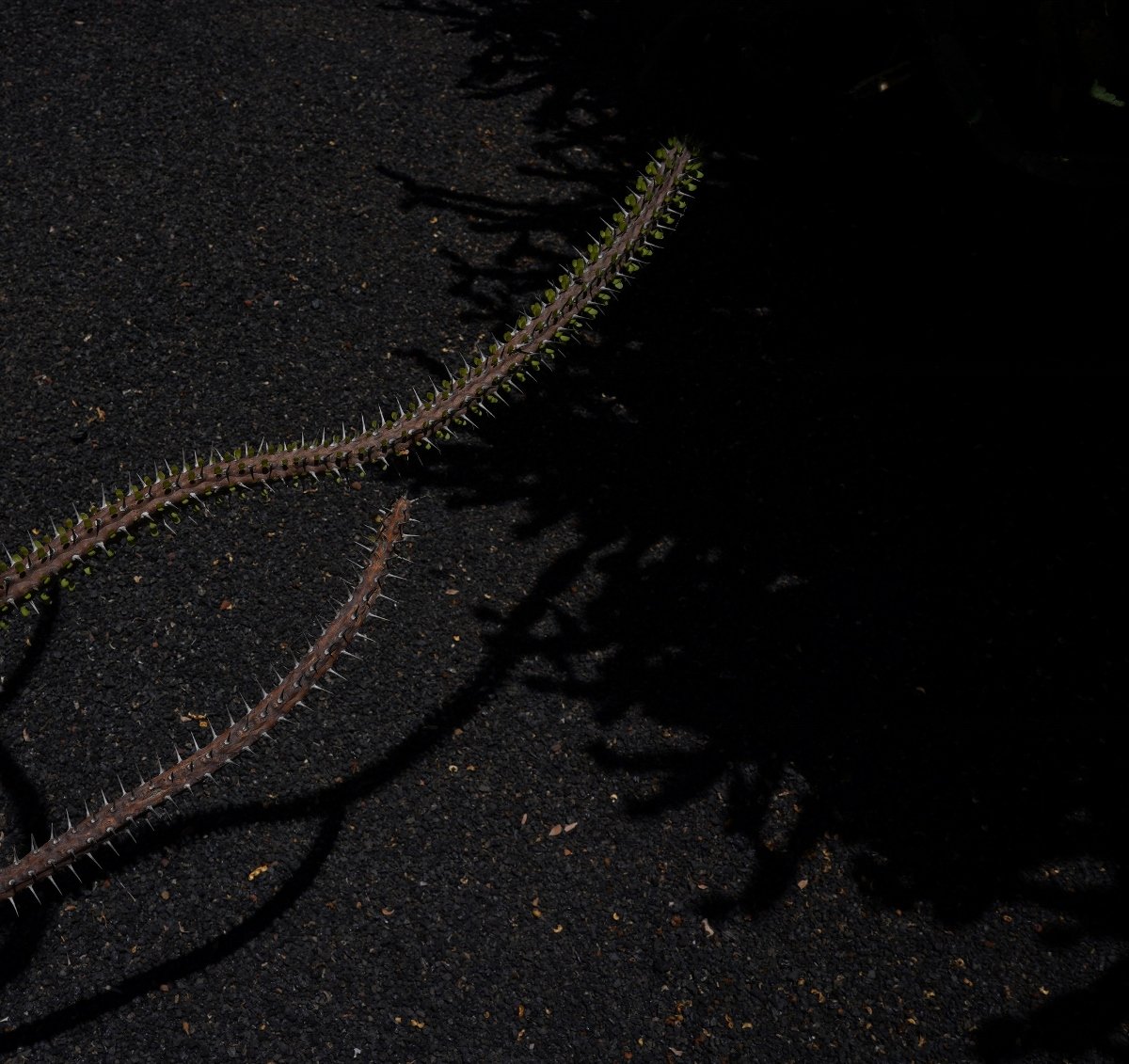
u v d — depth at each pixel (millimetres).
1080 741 2807
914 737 2801
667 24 4938
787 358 3607
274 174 4078
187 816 2566
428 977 2369
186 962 2354
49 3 4730
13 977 2307
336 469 1617
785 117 4152
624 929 2475
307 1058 2238
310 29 4812
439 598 3002
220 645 2861
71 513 3041
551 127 4418
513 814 2633
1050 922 2527
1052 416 3473
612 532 3176
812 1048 2330
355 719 2758
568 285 1604
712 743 2771
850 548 3162
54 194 3881
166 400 3346
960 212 4004
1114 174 2809
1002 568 3127
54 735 2662
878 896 2553
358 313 3656
